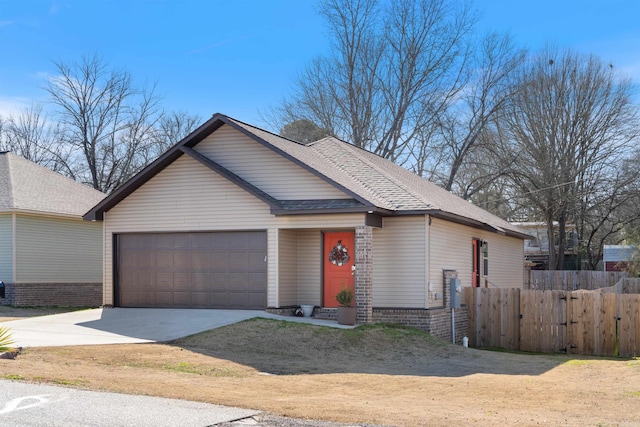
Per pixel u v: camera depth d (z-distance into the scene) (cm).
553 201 4012
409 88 4412
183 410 898
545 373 1505
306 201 2012
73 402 910
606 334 1964
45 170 3203
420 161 4553
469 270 2408
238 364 1393
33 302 2641
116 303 2198
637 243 3609
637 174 3950
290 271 2078
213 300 2088
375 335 1791
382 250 2033
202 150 2145
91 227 2936
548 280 3762
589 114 3912
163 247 2158
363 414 944
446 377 1384
